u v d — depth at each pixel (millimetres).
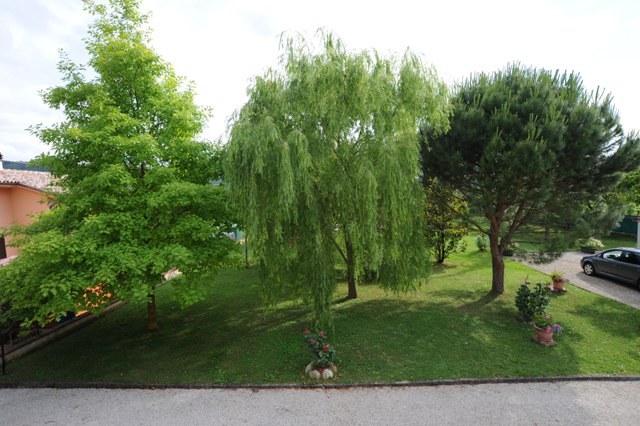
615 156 8688
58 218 7613
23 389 6527
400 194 7766
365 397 6113
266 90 7730
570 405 5809
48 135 7238
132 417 5598
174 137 8812
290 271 8734
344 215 8430
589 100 9164
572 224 9984
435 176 10445
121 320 10125
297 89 7547
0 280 6258
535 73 10078
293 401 6004
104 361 7570
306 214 7922
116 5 8266
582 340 8180
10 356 7582
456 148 9695
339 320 9625
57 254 6023
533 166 8203
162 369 7172
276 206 7457
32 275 6117
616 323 9156
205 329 9336
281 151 6766
